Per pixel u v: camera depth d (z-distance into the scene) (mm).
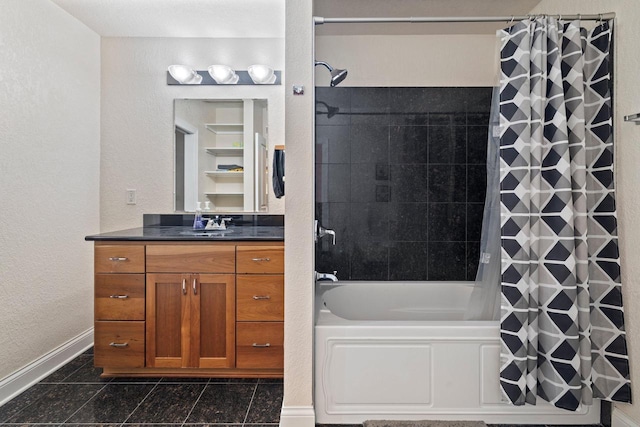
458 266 2582
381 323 1694
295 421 1608
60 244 2307
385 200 2574
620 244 1615
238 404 1855
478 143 2566
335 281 2426
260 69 2613
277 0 2256
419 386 1673
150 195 2717
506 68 1637
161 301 2090
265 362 2094
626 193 1585
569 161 1584
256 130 2732
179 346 2096
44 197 2172
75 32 2422
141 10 2350
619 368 1579
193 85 2723
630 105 1556
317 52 2561
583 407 1675
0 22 1862
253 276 2086
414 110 2562
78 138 2463
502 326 1619
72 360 2355
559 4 2006
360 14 2293
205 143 2734
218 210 2740
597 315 1630
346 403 1673
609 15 1606
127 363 2086
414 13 2281
